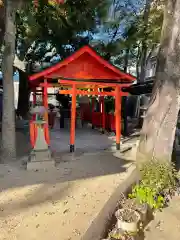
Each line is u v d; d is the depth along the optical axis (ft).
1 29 24.91
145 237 9.98
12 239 9.99
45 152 19.39
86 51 23.13
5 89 21.07
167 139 14.49
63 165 20.07
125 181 13.84
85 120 50.93
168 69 14.02
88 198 13.71
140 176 13.39
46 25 33.53
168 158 14.60
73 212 12.16
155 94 15.05
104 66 24.47
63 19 33.40
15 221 11.33
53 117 41.93
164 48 14.30
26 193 14.40
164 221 11.00
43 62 42.29
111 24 38.99
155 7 36.76
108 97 46.03
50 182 16.19
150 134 14.96
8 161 20.75
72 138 24.54
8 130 21.25
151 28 35.83
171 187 12.78
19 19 27.55
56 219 11.52
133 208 11.08
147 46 41.55
